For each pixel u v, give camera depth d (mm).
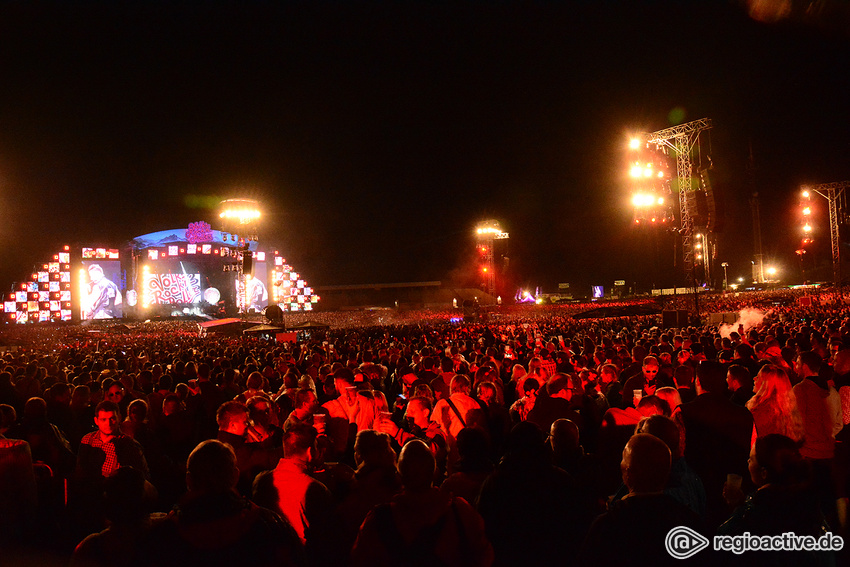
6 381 8945
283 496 3928
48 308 76312
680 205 28859
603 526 3027
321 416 5559
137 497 3105
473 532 3074
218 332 41625
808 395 5102
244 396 7480
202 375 8445
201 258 81250
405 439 6023
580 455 4562
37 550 4566
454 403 6160
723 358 8930
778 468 3082
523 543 3518
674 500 3070
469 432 4211
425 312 73312
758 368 8250
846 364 6215
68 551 5105
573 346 14688
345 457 6402
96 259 80188
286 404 6848
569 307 67000
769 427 5062
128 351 20797
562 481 3689
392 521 3068
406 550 3000
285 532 3006
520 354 13383
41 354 21547
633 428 5137
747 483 4750
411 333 28812
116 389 8203
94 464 5242
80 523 5238
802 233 50781
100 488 5203
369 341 22281
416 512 3076
